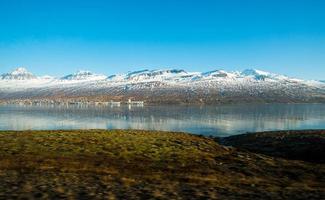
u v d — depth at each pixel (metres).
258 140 63.94
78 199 22.16
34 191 23.77
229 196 24.86
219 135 115.19
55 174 30.44
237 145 63.12
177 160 40.88
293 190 28.31
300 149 51.62
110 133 56.91
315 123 171.88
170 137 56.03
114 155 41.28
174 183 29.12
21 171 31.19
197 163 40.12
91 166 35.12
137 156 41.56
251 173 36.47
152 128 147.75
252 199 24.36
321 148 50.75
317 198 25.36
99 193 23.94
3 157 36.72
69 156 39.31
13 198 21.77
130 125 165.88
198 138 57.91
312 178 35.38
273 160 43.72
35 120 198.25
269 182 32.59
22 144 44.53
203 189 26.89
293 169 38.97
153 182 29.19
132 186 26.92
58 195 22.94
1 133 53.34
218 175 34.62
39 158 37.25
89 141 48.69
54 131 57.34
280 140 59.94
